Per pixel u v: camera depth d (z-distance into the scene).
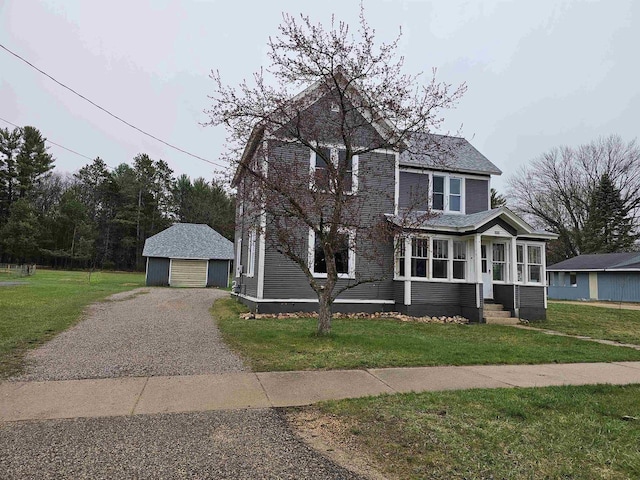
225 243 33.59
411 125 10.05
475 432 4.24
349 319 13.36
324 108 11.78
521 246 15.53
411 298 14.23
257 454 3.74
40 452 3.66
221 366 6.89
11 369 6.35
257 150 10.27
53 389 5.49
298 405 5.09
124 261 58.47
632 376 6.86
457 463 3.59
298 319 12.73
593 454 3.78
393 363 7.28
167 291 23.89
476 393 5.57
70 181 67.31
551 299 32.31
